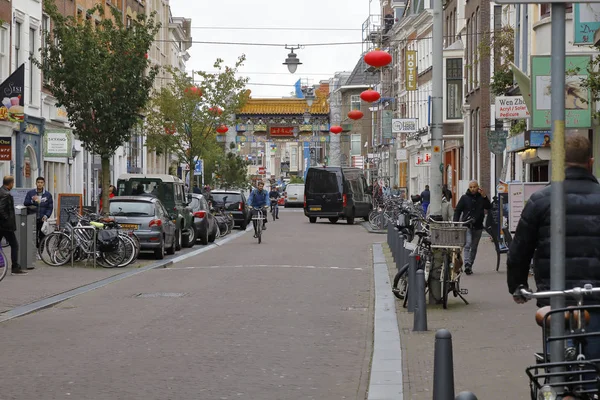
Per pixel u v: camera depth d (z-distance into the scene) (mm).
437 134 29891
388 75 107750
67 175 51719
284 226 61312
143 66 35156
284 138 109000
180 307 19266
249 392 11156
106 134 34938
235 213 56625
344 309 19172
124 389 11297
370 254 35094
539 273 8180
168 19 93625
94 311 18734
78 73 34188
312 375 12266
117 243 28906
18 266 26312
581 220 7938
